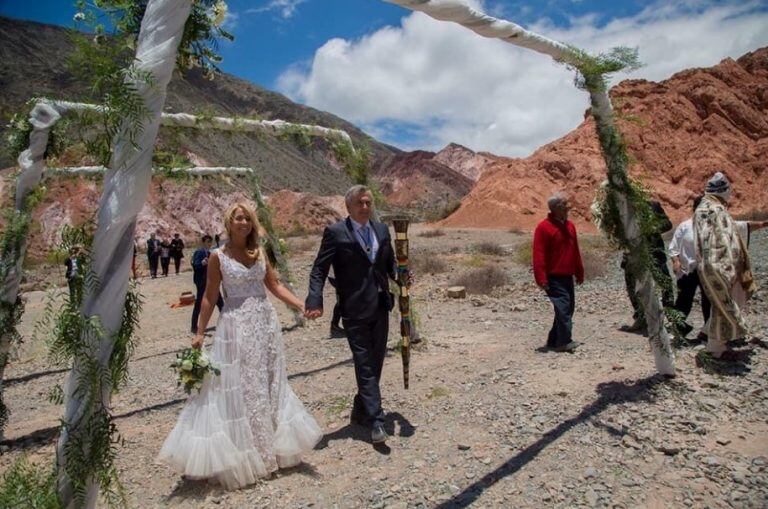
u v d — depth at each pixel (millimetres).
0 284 5059
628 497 3246
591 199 48250
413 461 3928
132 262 2531
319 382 6137
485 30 3881
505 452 3920
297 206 56031
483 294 11617
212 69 2760
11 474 2588
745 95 57125
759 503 3076
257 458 3742
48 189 4828
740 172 49344
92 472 2439
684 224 6262
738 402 4438
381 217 7656
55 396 2643
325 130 7234
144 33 2463
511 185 51781
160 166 2996
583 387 5051
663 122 53156
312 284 4301
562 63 4660
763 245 15125
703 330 5406
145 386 6816
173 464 3754
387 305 4383
